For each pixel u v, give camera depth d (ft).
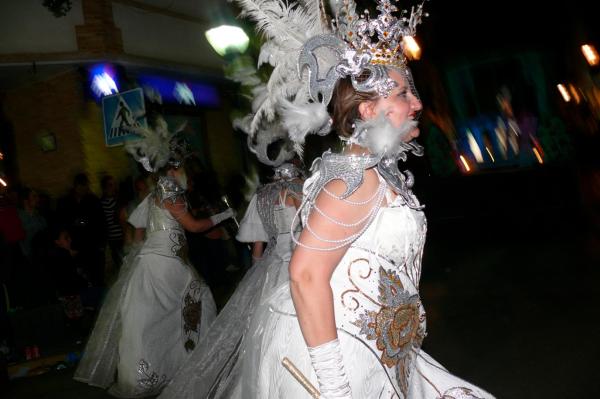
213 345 12.12
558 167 44.93
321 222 5.84
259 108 7.93
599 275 22.75
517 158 53.42
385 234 6.27
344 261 6.29
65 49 31.04
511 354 15.90
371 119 6.04
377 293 6.28
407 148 6.66
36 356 21.25
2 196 23.41
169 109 35.91
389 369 6.34
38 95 33.99
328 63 6.56
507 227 38.37
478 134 56.18
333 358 5.84
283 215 13.55
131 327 15.69
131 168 33.78
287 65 7.22
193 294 16.46
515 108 55.67
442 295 23.20
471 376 14.79
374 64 6.16
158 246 16.14
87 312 25.14
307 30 7.19
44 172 34.37
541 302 20.30
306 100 7.03
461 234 38.52
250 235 14.64
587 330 16.85
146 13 33.47
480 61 57.88
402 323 6.45
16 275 23.24
